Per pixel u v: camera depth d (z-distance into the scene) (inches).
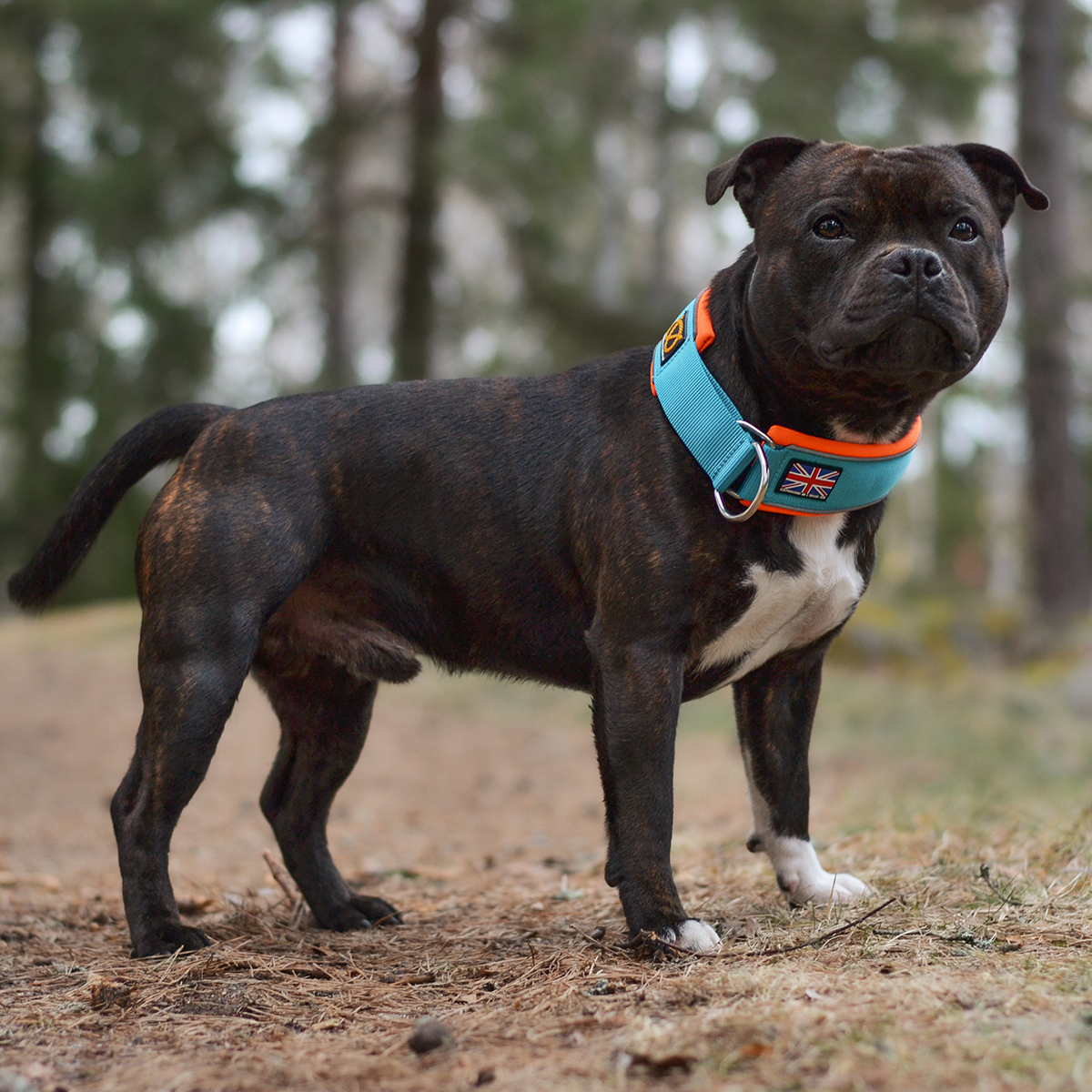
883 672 526.6
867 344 129.9
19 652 589.3
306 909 176.7
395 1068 105.0
